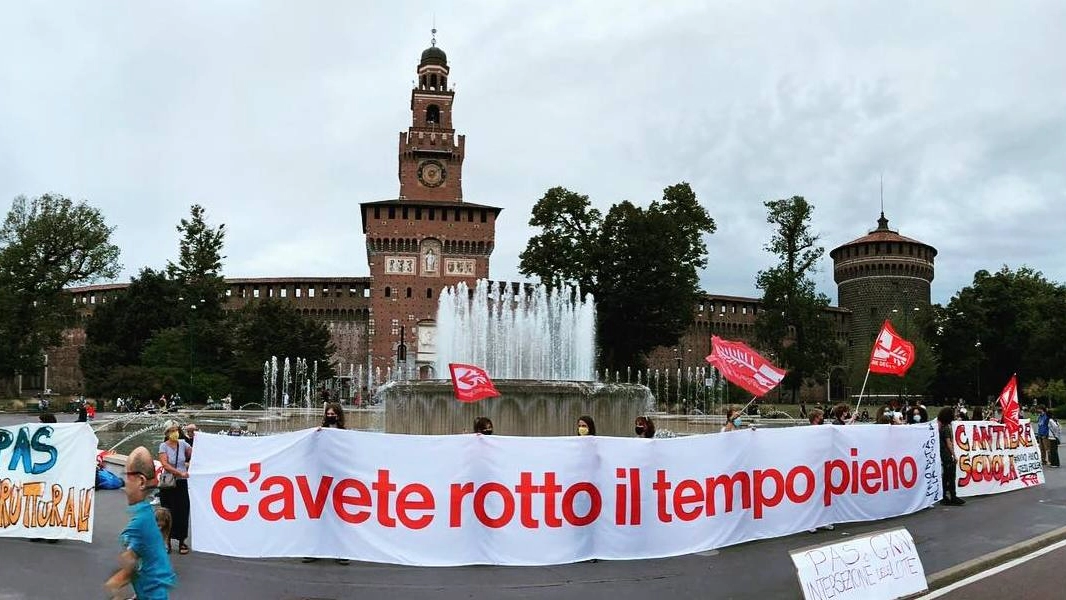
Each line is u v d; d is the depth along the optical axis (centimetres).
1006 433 2025
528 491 1174
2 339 7944
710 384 8781
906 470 1620
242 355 8381
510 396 2142
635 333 7462
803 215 8012
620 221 7519
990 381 9188
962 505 1753
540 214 7819
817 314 7956
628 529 1209
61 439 1304
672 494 1240
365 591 1022
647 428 1465
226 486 1171
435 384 2148
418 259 9600
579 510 1188
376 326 9450
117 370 7475
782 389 10450
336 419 1384
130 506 685
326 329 9012
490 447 1170
